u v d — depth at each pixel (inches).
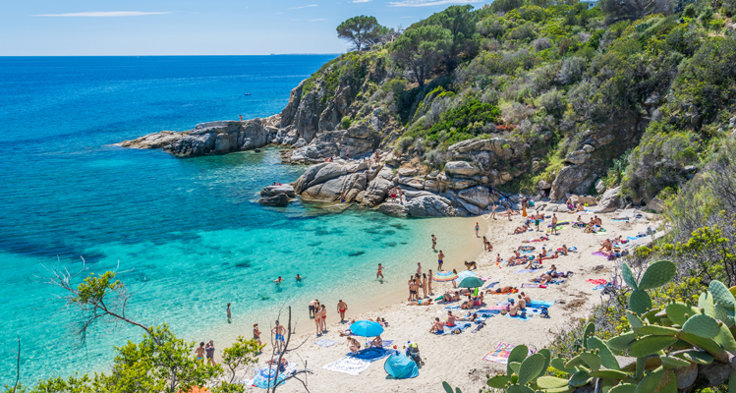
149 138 3467.0
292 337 1037.2
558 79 2166.6
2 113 5216.5
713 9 2091.5
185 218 1875.0
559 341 656.4
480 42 2928.2
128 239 1642.5
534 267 1300.4
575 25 2950.3
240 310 1151.0
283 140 3513.8
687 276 437.7
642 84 1879.9
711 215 635.5
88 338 1003.9
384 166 2156.7
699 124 1657.2
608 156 1865.2
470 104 2185.0
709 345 184.9
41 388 421.4
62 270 1378.0
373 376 833.5
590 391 213.0
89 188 2325.3
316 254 1509.6
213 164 2886.3
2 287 1264.8
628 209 1657.2
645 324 199.3
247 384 825.5
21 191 2262.6
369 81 3233.3
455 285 1247.5
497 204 1893.5
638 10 2723.9
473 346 904.9
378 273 1339.8
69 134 3914.9
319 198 2133.4
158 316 1114.7
